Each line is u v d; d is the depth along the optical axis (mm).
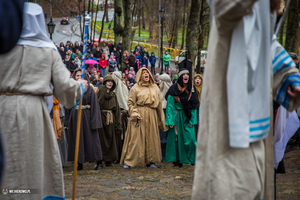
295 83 2113
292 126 3760
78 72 6559
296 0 10922
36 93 2846
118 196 4391
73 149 6777
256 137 1888
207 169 1909
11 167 2758
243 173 1858
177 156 7121
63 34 45062
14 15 2432
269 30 1917
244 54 1792
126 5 24234
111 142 7414
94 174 6148
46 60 2900
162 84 8586
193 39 13539
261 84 1919
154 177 5684
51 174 3014
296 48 11203
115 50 24984
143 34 61969
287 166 6234
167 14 39969
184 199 4176
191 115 6922
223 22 1738
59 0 26703
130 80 21547
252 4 1652
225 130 1864
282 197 4004
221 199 1808
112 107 7402
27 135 2814
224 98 1870
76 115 6719
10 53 2748
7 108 2775
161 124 7238
